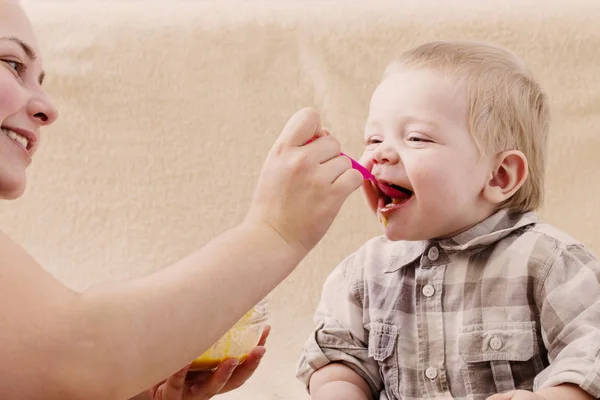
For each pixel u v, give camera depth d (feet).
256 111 5.76
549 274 3.33
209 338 2.36
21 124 2.80
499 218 3.56
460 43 3.74
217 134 5.79
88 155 5.87
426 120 3.40
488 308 3.42
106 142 5.86
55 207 5.86
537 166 3.73
